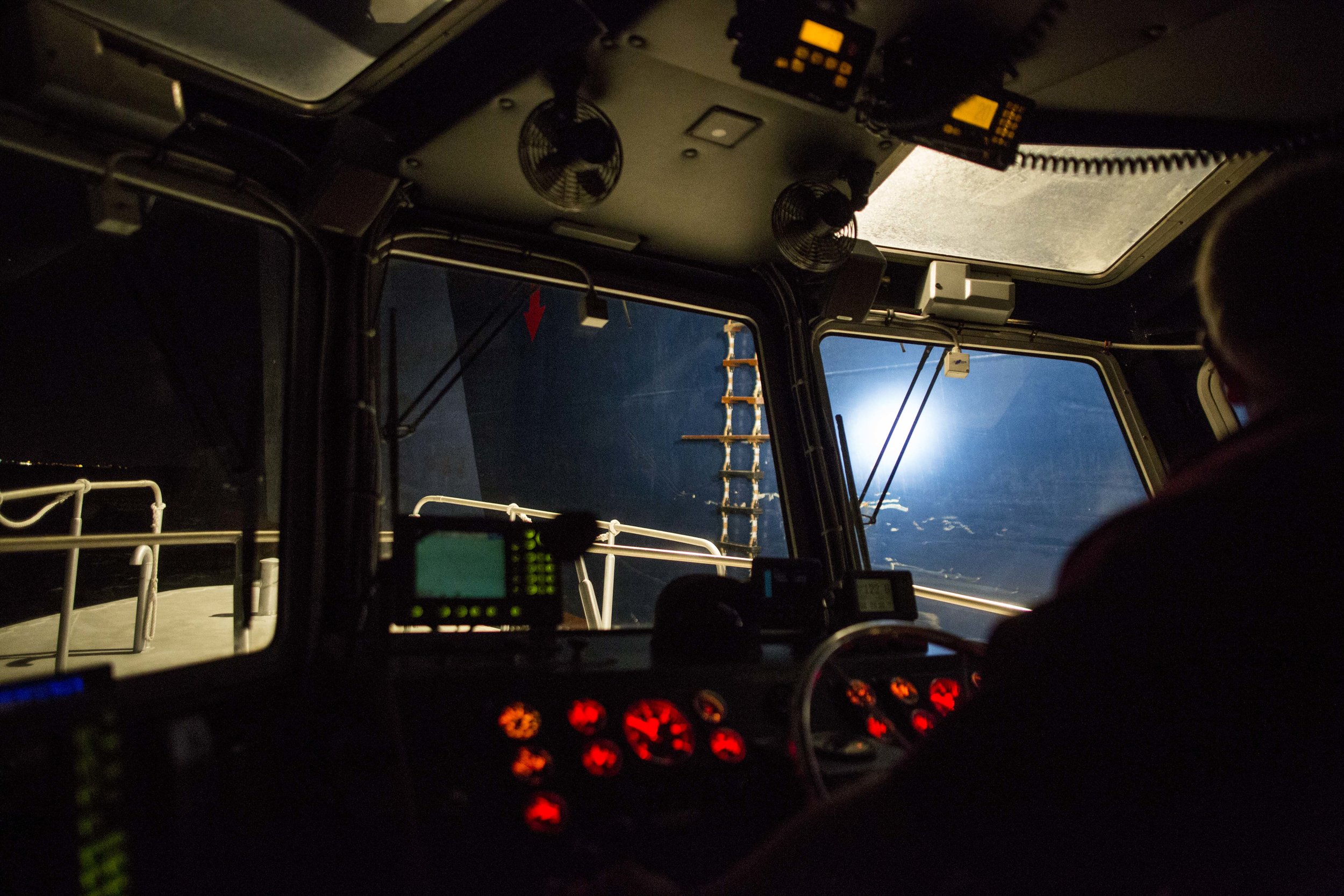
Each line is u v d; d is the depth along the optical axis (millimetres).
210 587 5832
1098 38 1652
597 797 1264
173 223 1709
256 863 969
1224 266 638
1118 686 520
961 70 1627
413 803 1144
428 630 1633
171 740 837
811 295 2537
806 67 1532
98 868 679
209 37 1502
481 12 1492
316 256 1812
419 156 1847
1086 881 515
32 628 4488
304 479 1724
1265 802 499
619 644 1723
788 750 1367
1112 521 610
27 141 1354
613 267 2346
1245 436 600
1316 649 501
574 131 1590
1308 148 2020
